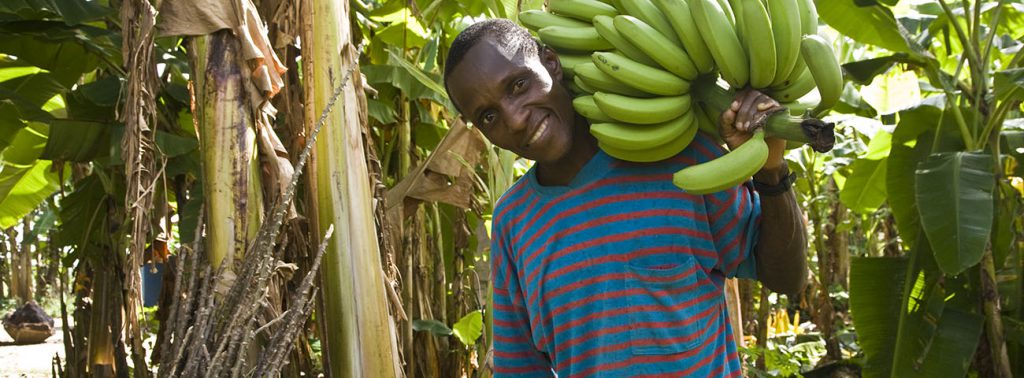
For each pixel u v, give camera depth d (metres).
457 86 1.62
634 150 1.55
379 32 4.16
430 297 4.69
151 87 2.20
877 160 4.81
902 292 3.64
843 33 3.79
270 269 1.92
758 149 1.35
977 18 3.72
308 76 2.35
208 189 2.13
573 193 1.68
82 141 3.62
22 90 4.00
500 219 1.85
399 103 4.42
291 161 2.67
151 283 6.15
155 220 2.99
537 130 1.60
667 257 1.61
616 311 1.62
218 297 2.04
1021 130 4.18
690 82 1.55
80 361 4.20
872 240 7.96
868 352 3.64
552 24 1.73
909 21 4.62
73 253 4.45
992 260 3.53
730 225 1.65
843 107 4.40
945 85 3.65
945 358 3.40
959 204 3.20
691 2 1.43
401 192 3.60
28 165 5.20
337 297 2.26
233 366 1.85
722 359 1.69
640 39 1.49
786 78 1.45
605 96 1.50
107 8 3.37
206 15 2.15
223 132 2.14
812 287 7.19
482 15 4.41
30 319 10.78
